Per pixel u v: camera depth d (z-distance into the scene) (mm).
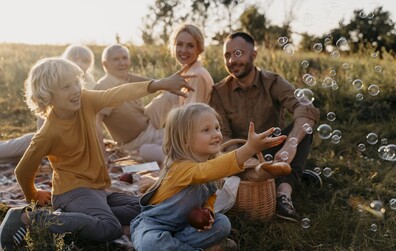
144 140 4266
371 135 3068
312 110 3268
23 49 11430
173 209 2357
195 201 2375
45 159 4152
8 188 3457
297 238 2750
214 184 2463
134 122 4238
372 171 4105
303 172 3658
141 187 3234
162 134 4273
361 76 6785
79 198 2699
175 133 2375
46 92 2645
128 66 4238
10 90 7684
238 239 2727
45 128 2719
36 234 2414
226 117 3547
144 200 2449
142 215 2451
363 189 3701
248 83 3461
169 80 2943
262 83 3453
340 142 4805
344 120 5695
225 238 2525
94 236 2543
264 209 2934
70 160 2791
